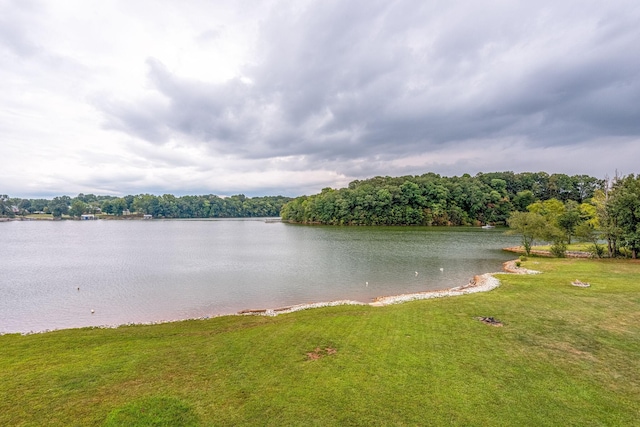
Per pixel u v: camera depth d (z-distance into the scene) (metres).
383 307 20.52
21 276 35.31
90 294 27.75
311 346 13.24
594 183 123.81
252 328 16.16
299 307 22.73
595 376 10.66
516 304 19.52
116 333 16.34
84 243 70.62
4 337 16.17
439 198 120.38
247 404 9.17
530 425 8.27
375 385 10.14
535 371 11.01
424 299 23.08
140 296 27.03
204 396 9.59
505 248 55.81
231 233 97.69
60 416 8.61
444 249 55.25
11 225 147.00
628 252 39.66
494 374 10.80
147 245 65.94
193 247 61.75
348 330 15.16
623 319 16.36
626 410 8.86
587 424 8.30
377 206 120.75
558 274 30.08
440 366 11.38
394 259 45.00
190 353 12.76
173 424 8.30
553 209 74.62
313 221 139.38
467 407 9.00
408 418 8.54
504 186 128.25
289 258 46.69
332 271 36.84
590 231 41.19
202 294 27.56
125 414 8.62
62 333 16.61
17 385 10.25
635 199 36.72
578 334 14.38
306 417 8.59
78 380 10.58
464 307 19.03
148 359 12.22
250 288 29.50
